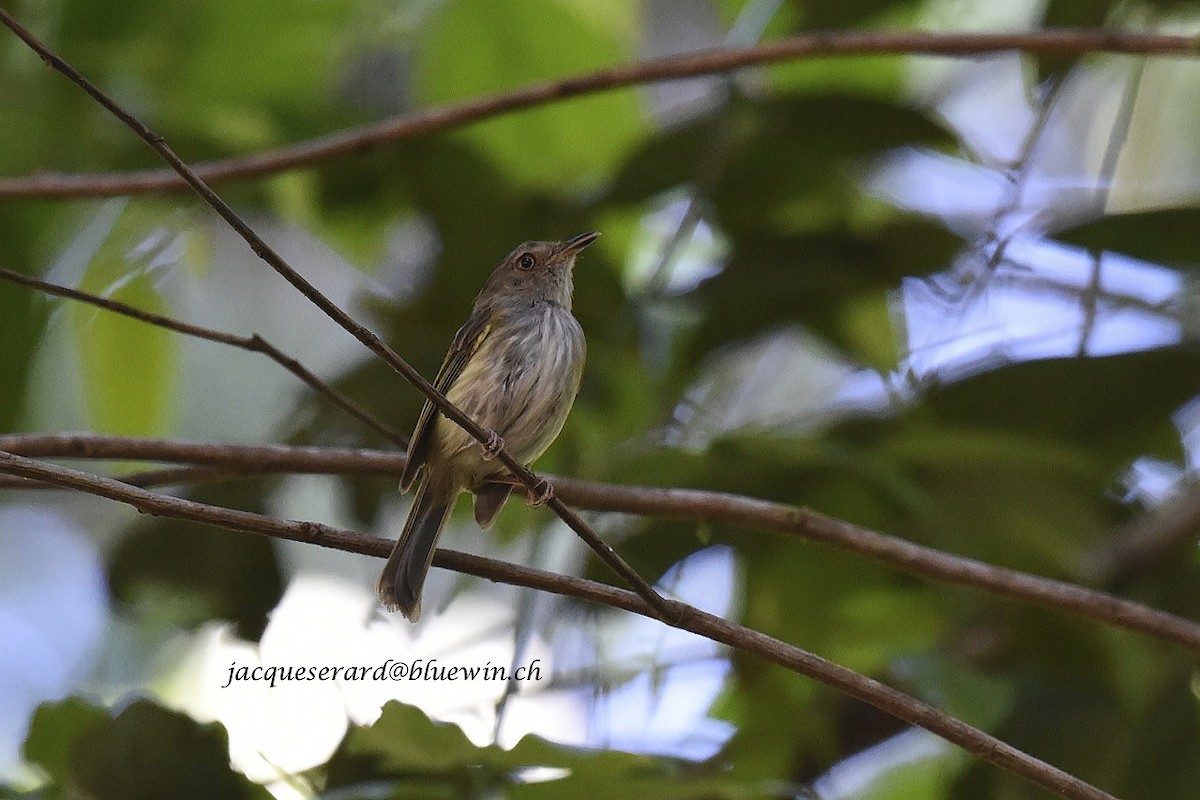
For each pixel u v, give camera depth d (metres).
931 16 14.33
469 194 12.66
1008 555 10.70
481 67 13.98
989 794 10.56
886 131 11.68
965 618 11.38
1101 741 10.52
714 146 11.71
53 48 12.51
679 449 10.50
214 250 14.44
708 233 13.80
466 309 12.45
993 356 11.31
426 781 7.85
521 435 9.20
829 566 10.98
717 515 8.55
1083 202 12.46
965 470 10.55
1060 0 11.56
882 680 11.30
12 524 16.22
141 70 12.95
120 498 6.44
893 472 10.16
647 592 6.64
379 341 6.57
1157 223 10.65
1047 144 14.95
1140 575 11.36
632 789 7.68
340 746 8.45
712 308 11.67
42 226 12.27
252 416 16.06
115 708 8.39
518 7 13.57
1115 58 14.23
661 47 18.02
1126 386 11.04
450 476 8.55
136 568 10.75
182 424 15.69
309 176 13.12
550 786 7.66
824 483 10.70
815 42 9.84
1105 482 11.09
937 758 12.01
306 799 8.36
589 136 13.95
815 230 11.90
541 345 9.28
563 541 11.05
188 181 6.20
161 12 12.63
